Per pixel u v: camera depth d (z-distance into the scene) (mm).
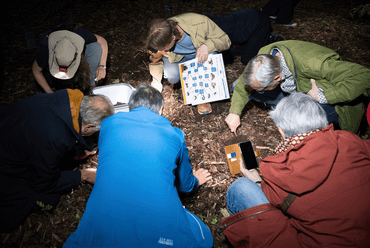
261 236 1524
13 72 3652
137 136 1559
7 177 2080
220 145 2836
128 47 4027
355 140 1396
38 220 2252
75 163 2676
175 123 3045
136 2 4926
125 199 1411
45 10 4770
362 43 3930
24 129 1789
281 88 2404
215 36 2719
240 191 1876
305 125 1510
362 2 4691
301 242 1434
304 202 1358
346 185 1292
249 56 3285
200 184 2486
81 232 1412
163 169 1515
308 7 4789
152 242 1371
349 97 1866
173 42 2543
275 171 1456
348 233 1250
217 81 2826
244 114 3084
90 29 4379
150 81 3523
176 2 4906
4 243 2121
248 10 2965
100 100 1931
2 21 4535
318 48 2031
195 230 1663
